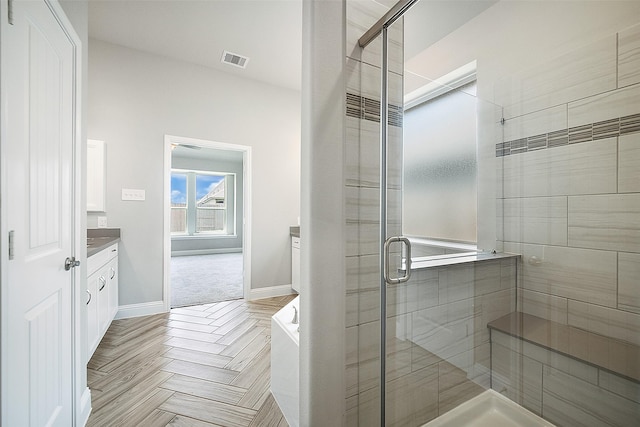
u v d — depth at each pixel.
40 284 1.13
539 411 1.28
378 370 1.33
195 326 2.84
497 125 1.46
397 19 1.23
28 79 1.06
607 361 1.14
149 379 1.90
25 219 1.03
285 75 3.69
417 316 1.33
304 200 1.22
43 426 1.15
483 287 1.40
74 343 1.43
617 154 1.13
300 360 1.22
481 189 1.44
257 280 3.82
